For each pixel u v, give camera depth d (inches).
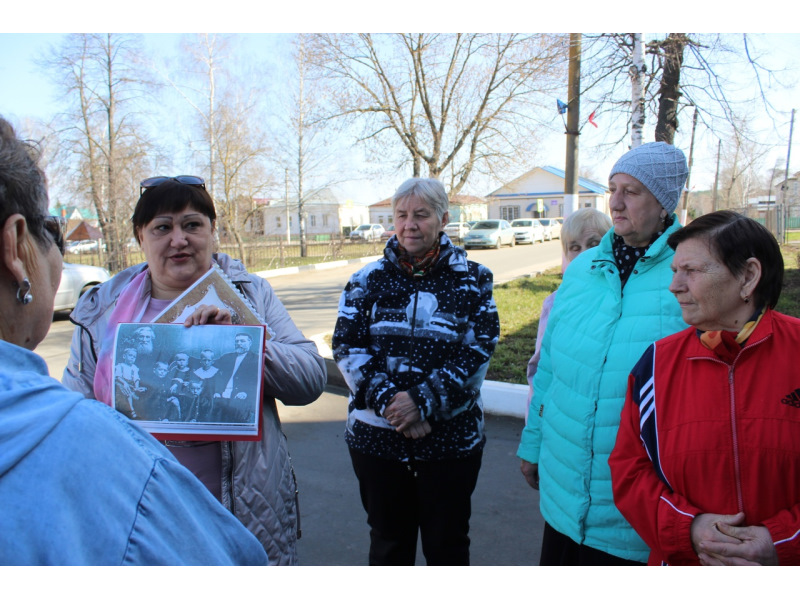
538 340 108.4
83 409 28.5
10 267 30.1
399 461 86.7
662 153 71.4
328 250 1051.9
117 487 27.7
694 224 58.5
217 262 81.5
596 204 1606.8
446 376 82.5
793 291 350.3
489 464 152.6
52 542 25.2
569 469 74.3
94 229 890.1
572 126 299.0
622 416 65.2
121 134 793.6
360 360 88.2
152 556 27.8
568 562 77.6
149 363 66.9
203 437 65.9
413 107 571.2
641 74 254.4
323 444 170.6
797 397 53.6
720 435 55.6
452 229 1193.4
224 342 67.6
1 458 24.9
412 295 87.9
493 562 110.1
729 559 52.6
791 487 53.2
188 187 75.5
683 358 60.0
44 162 33.9
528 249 1030.4
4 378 26.8
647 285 71.6
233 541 33.7
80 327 73.5
